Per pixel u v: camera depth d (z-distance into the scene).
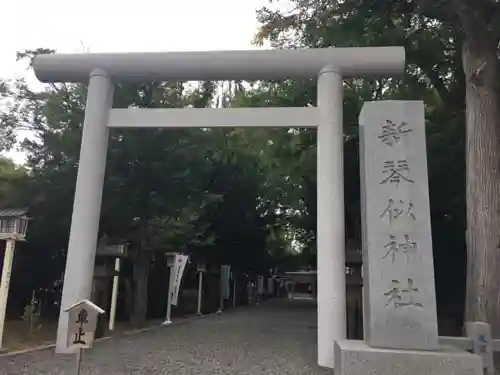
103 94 10.40
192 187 15.73
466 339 7.91
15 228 9.65
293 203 22.39
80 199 9.89
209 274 27.08
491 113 10.63
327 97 9.89
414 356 6.61
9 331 12.79
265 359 9.52
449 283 16.86
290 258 46.56
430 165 14.52
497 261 9.87
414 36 13.96
